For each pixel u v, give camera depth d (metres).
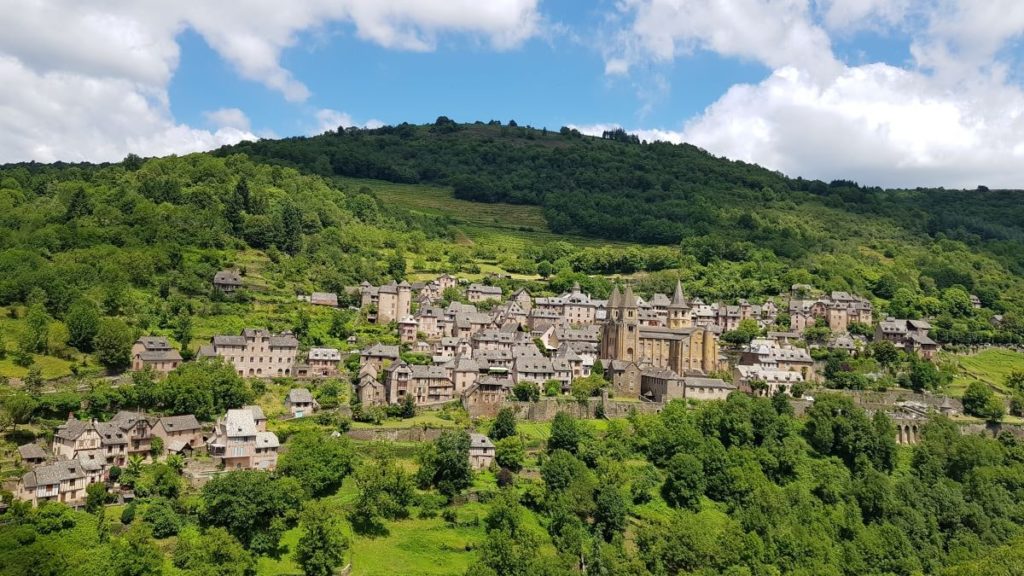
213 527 186.62
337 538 189.38
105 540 181.62
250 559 182.88
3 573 164.00
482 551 196.25
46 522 180.38
